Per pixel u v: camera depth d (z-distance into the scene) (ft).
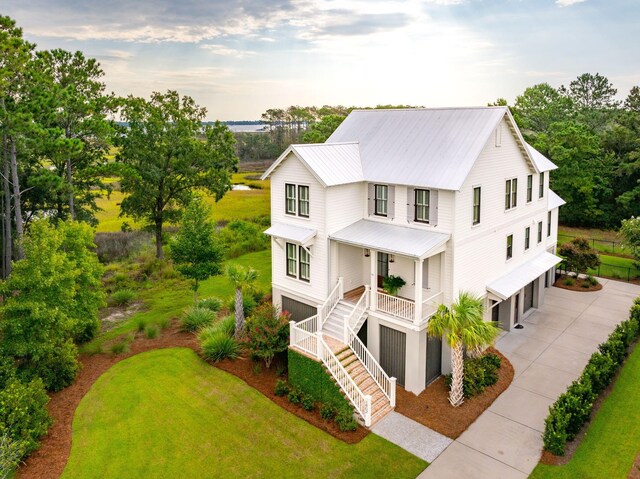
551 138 192.13
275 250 85.81
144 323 91.50
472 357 75.15
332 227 76.13
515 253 89.61
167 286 116.88
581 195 184.44
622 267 126.52
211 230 94.27
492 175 76.95
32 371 68.03
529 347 82.74
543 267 94.43
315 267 78.64
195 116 139.44
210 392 69.26
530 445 58.03
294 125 461.37
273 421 62.85
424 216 72.08
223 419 63.31
